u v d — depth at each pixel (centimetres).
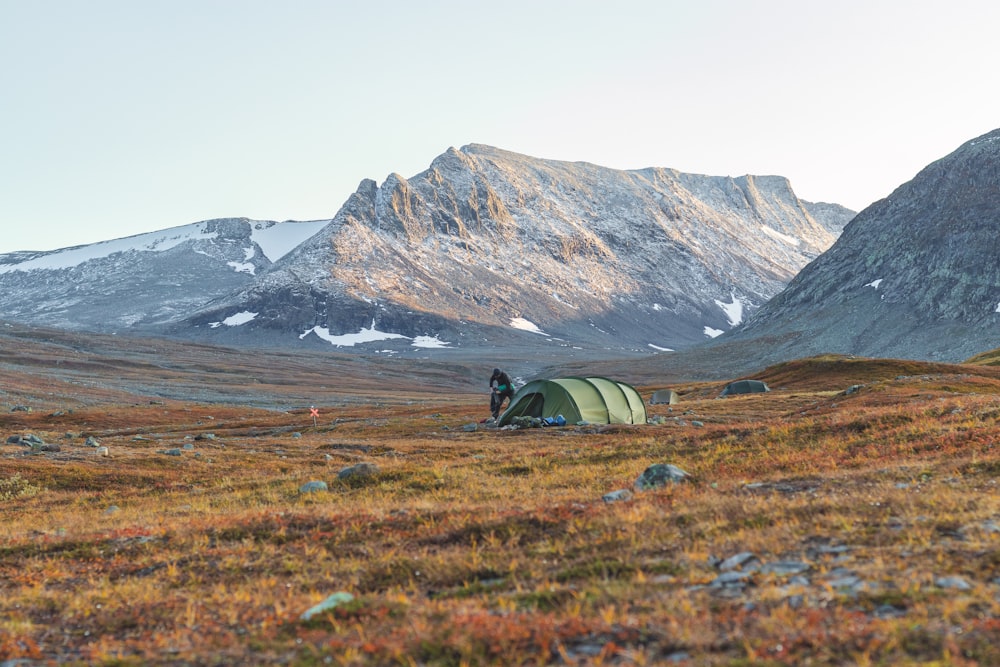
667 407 7562
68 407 11962
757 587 915
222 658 824
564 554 1239
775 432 3059
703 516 1414
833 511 1316
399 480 2694
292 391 18950
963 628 696
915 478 1702
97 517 2448
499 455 3600
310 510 2003
